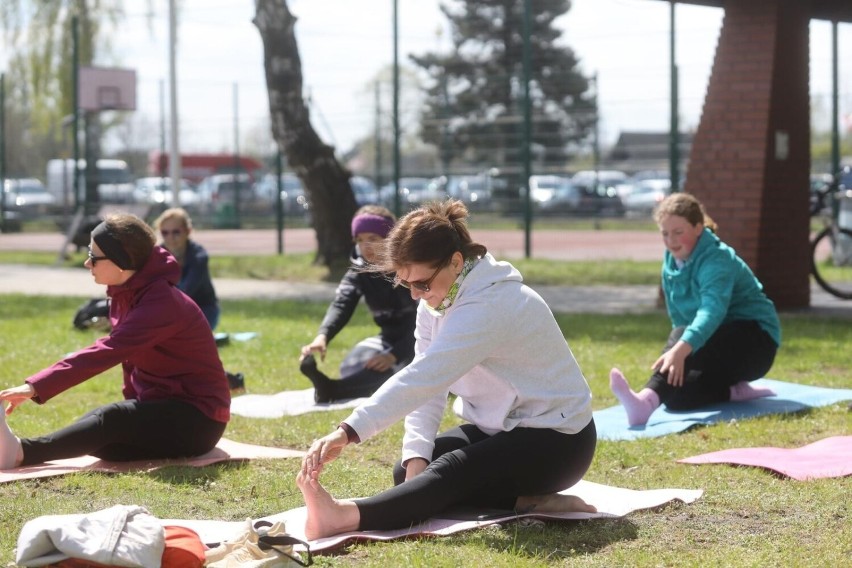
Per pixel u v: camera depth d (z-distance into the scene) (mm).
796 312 13203
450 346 4512
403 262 4520
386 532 4574
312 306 14805
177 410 6051
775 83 13023
